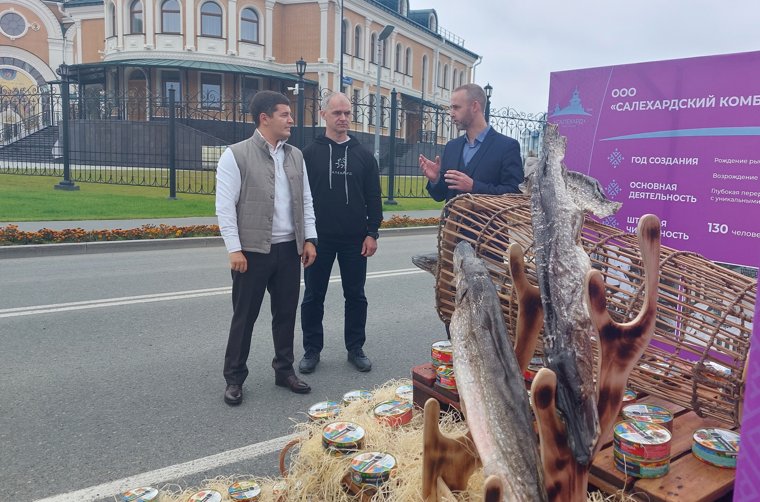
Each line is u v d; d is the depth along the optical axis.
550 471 1.55
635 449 2.16
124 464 3.32
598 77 3.84
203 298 7.10
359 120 38.84
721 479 2.17
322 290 4.84
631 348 1.56
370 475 2.32
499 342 1.65
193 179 23.56
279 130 4.12
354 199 4.73
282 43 37.19
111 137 28.17
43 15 48.56
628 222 3.78
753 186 3.23
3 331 5.69
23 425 3.77
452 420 2.86
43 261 9.61
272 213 4.13
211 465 3.33
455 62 54.81
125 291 7.43
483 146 4.17
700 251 3.47
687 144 3.47
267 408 4.12
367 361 4.88
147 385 4.46
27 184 20.05
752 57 3.17
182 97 34.19
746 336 2.35
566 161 4.06
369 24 40.53
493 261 2.75
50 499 2.97
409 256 10.80
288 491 2.56
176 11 33.84
